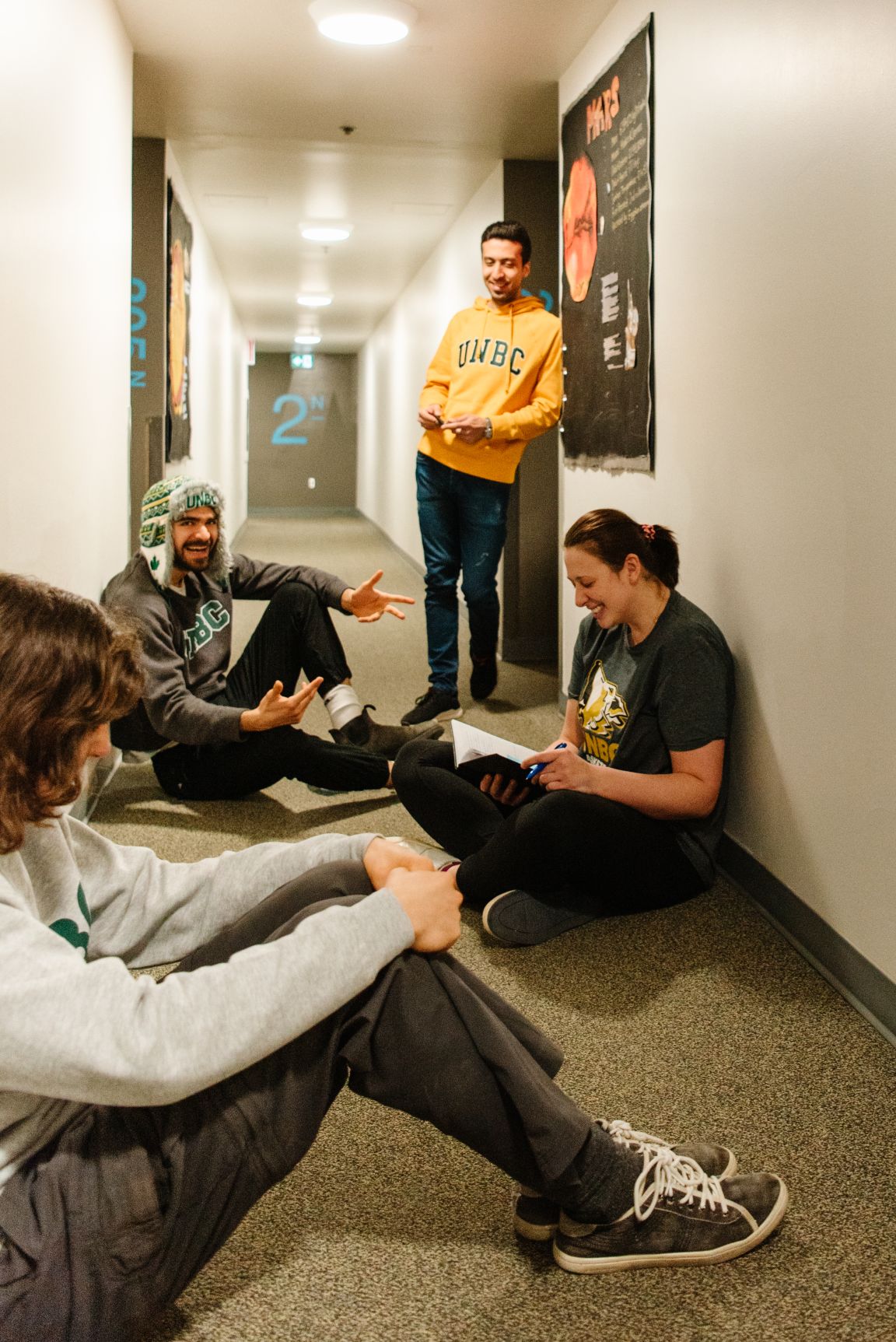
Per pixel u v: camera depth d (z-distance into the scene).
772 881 2.33
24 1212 0.91
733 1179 1.38
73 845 1.16
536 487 5.23
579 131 3.74
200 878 1.21
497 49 3.79
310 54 3.87
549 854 2.19
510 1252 1.36
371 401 13.76
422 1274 1.32
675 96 2.81
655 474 3.05
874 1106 1.67
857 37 1.83
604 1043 1.85
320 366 16.11
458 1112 1.11
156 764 3.09
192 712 2.75
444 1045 1.10
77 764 0.90
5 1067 0.84
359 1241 1.38
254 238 7.49
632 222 3.16
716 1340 1.22
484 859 2.27
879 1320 1.25
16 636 0.86
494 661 4.34
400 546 10.30
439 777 2.46
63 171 2.70
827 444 2.01
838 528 1.98
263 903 1.14
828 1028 1.90
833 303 1.97
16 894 0.90
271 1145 0.99
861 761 1.93
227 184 5.86
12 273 2.23
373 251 7.85
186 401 5.98
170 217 5.10
